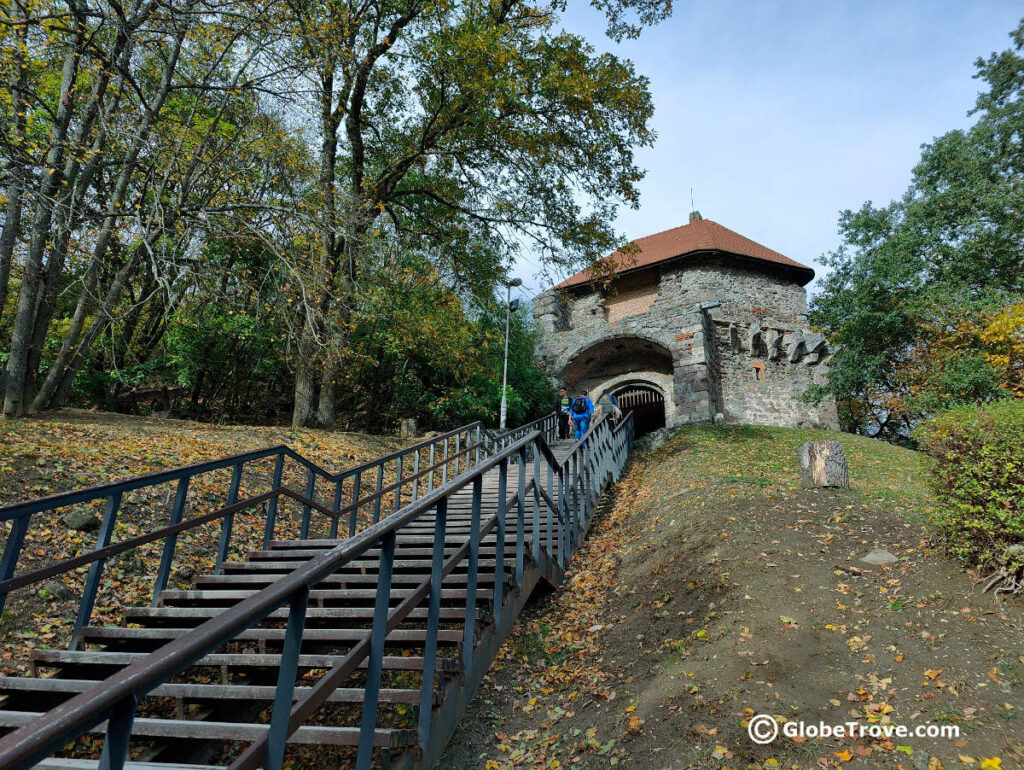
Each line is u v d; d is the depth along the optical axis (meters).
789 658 4.18
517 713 4.63
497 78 14.12
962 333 17.70
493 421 22.36
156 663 1.18
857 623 4.45
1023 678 3.55
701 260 23.00
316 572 1.71
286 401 20.41
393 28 15.11
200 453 9.39
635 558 7.13
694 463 12.57
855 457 13.77
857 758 3.21
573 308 26.03
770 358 22.97
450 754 4.18
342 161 18.05
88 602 3.81
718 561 5.95
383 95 16.81
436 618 2.85
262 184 12.47
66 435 8.62
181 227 10.88
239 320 15.03
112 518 3.89
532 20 16.08
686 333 20.78
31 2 8.48
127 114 11.24
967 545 4.73
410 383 20.09
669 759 3.53
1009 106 20.77
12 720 2.56
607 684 4.67
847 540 5.96
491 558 5.16
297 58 11.20
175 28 10.55
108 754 1.12
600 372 25.44
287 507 8.51
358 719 4.77
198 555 6.30
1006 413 4.87
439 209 17.84
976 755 3.08
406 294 15.74
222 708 3.62
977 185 19.38
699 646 4.64
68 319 16.09
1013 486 4.47
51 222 10.10
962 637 4.03
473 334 16.48
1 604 2.82
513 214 17.81
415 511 2.46
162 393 15.57
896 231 20.53
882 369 21.50
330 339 13.88
